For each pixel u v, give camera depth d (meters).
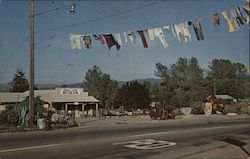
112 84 91.56
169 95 94.19
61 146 15.22
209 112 63.47
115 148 14.86
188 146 15.84
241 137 20.14
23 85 94.62
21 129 25.36
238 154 13.37
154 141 17.62
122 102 78.00
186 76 101.81
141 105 77.00
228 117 50.03
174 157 12.64
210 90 96.25
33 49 27.88
